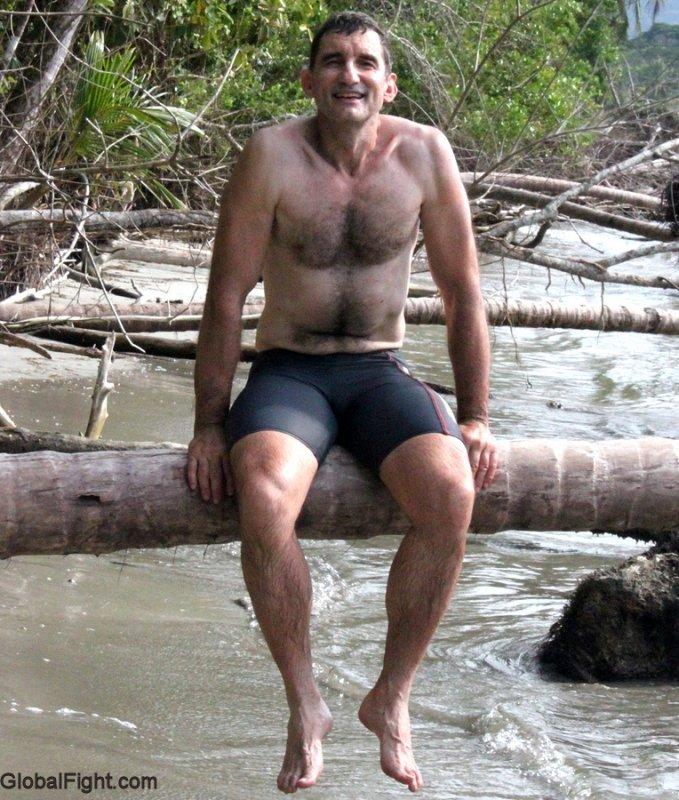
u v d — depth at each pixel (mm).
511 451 4637
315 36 4133
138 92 11789
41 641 5520
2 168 9672
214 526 4352
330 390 4234
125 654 5512
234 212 4113
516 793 4586
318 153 4121
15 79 10047
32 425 8523
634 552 7762
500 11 14102
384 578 6973
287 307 4262
